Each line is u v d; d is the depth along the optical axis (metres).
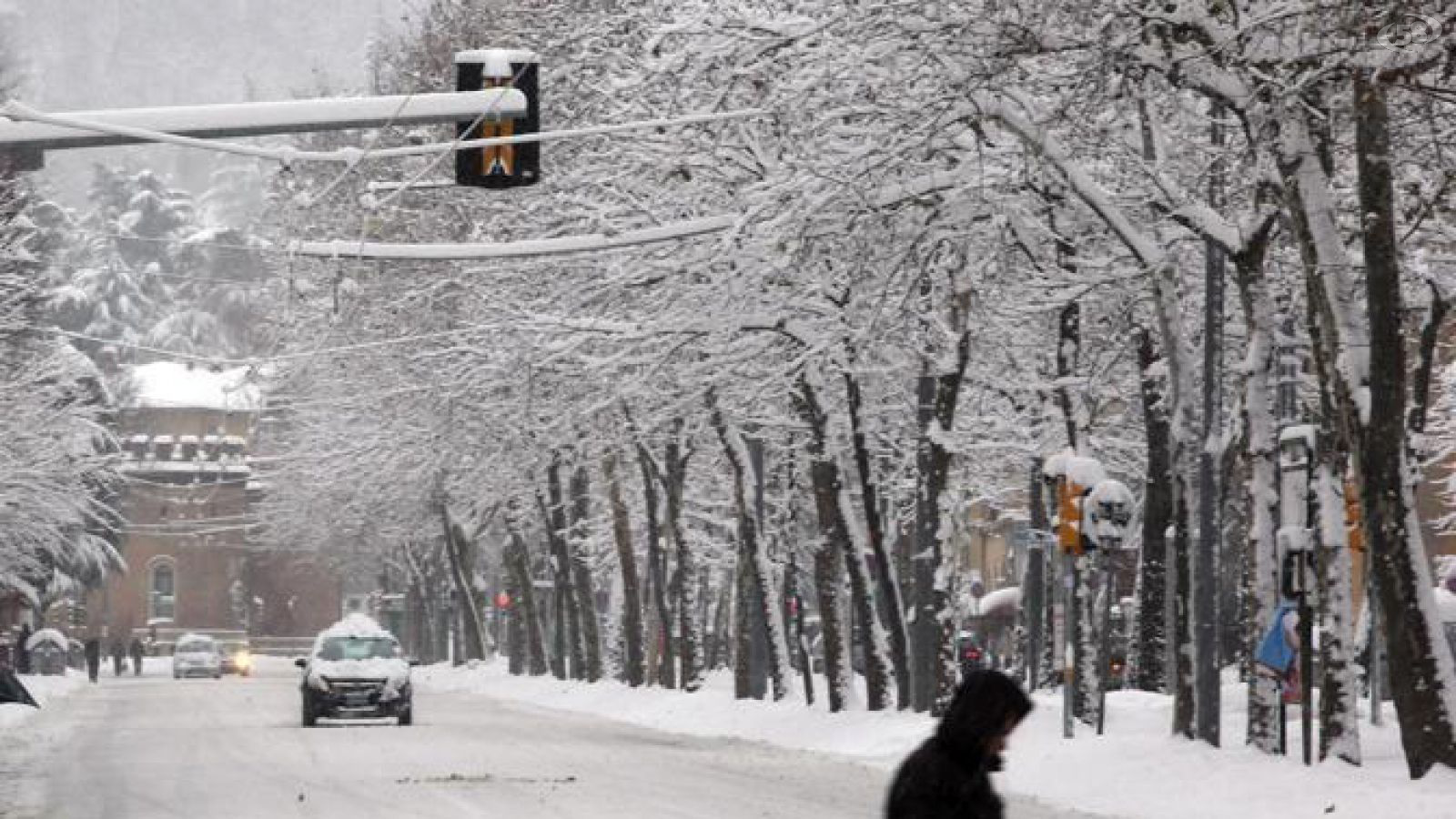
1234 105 60.97
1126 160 74.62
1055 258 81.75
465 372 110.12
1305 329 91.25
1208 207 69.50
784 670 114.12
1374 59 51.75
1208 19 58.72
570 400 109.50
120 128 49.78
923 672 91.69
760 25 73.06
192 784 68.88
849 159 69.88
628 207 87.81
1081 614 80.44
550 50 95.19
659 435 119.31
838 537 100.75
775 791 65.38
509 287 102.88
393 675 112.31
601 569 181.50
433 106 51.09
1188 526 67.94
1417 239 73.44
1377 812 51.62
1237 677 107.12
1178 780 61.12
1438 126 63.75
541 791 65.06
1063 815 57.25
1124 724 77.69
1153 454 85.81
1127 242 68.19
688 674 130.62
